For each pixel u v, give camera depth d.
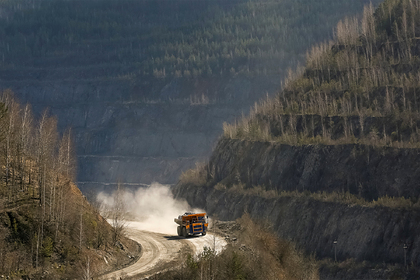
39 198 104.75
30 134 122.56
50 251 94.06
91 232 108.12
